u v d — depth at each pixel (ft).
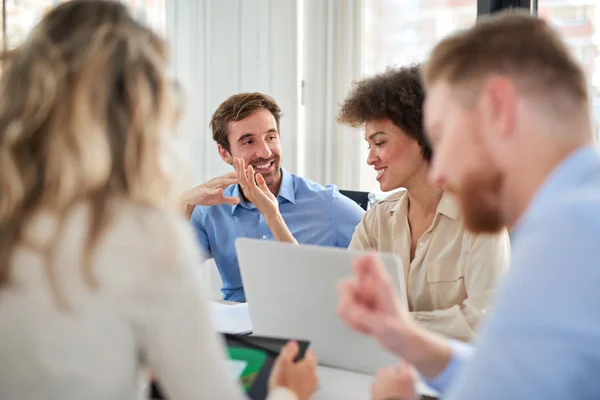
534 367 2.02
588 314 1.99
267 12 10.85
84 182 2.51
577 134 2.42
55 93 2.53
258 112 7.49
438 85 2.67
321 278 4.02
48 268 2.48
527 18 2.56
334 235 7.76
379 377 3.44
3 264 2.49
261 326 4.48
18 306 2.53
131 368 2.69
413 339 3.13
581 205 2.14
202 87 11.57
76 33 2.65
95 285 2.51
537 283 2.08
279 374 3.49
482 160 2.52
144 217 2.63
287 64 10.74
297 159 10.78
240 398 2.85
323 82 10.48
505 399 2.04
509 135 2.43
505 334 2.10
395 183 5.14
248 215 7.71
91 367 2.56
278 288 4.25
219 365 2.78
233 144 7.60
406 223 5.34
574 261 2.05
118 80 2.64
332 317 4.11
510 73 2.41
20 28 10.50
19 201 2.51
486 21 2.65
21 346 2.54
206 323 2.75
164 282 2.63
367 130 5.16
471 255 4.76
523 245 2.23
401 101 4.90
